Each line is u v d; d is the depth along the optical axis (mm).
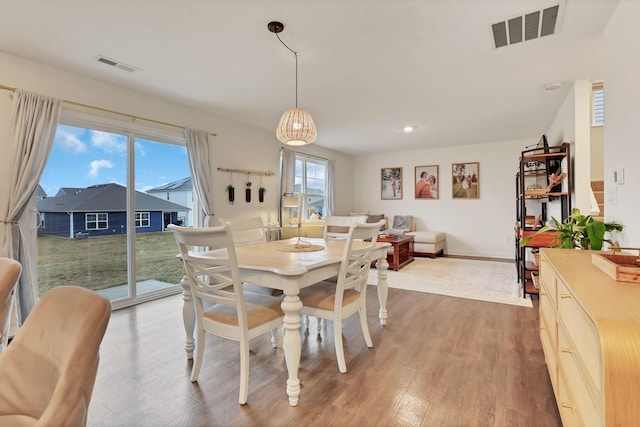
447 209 6730
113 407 1623
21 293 2561
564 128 3770
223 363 2080
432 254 6043
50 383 886
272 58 2646
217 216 4242
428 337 2482
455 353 2203
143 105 3426
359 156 7738
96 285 3137
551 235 3393
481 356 2152
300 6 1961
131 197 3377
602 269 1326
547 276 1701
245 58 2643
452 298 3504
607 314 822
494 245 6289
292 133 2627
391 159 7344
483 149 6355
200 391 1764
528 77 3070
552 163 3914
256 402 1663
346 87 3309
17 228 2527
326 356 2182
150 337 2482
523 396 1697
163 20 2107
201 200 3947
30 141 2566
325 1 1915
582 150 3164
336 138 5836
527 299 3441
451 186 6680
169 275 3803
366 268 2236
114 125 3199
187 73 2934
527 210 5191
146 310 3145
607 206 2299
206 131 4109
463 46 2469
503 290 3807
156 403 1654
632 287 1073
